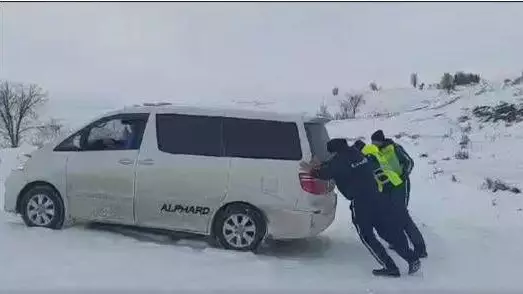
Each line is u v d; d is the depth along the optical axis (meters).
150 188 8.27
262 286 6.69
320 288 6.71
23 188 8.78
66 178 8.62
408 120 27.78
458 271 7.75
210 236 8.45
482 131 23.61
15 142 36.31
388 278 7.27
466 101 29.36
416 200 13.17
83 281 6.54
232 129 8.27
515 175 15.88
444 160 18.50
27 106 43.44
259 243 8.05
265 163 8.05
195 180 8.14
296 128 8.16
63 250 7.72
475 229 10.45
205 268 7.28
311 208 7.92
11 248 7.71
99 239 8.33
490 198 13.27
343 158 7.43
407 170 8.48
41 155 8.83
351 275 7.35
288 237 7.98
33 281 6.46
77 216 8.63
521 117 24.62
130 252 7.80
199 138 8.30
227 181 8.07
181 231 8.53
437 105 31.11
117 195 8.41
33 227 8.70
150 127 8.45
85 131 8.77
